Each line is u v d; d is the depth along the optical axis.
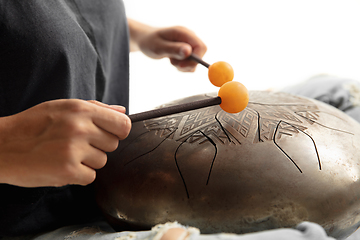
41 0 0.58
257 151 0.51
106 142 0.47
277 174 0.49
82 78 0.65
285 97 0.62
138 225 0.53
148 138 0.56
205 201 0.50
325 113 0.58
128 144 0.57
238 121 0.55
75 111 0.45
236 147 0.52
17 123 0.46
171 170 0.52
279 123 0.54
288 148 0.51
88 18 0.67
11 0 0.56
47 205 0.62
